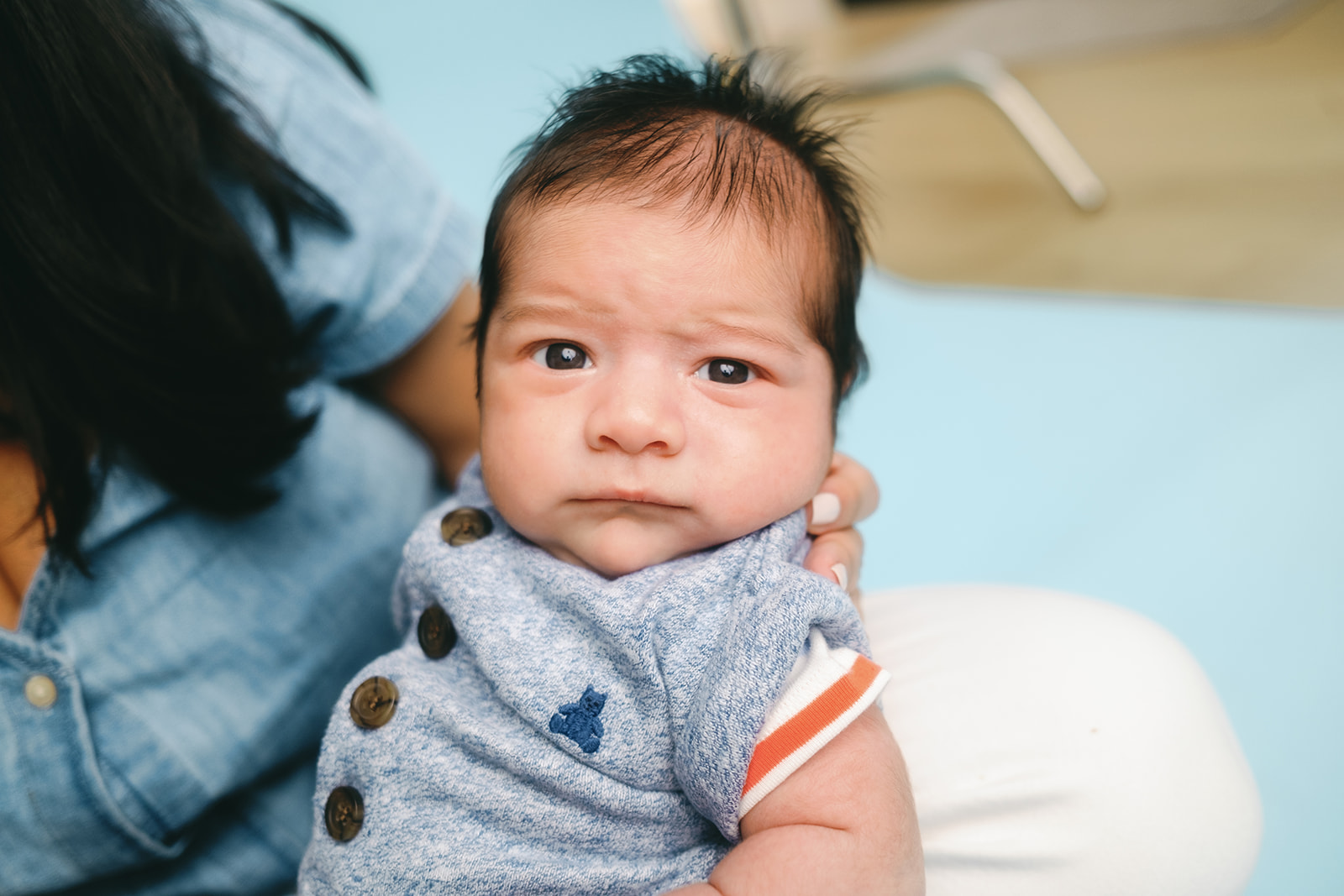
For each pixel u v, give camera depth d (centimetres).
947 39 238
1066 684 61
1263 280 177
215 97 68
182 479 65
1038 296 190
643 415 54
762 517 57
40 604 61
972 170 248
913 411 168
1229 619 120
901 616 71
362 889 54
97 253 59
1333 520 130
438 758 55
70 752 61
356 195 77
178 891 69
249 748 69
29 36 56
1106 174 225
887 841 49
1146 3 229
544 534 58
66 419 60
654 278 55
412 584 64
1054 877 55
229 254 65
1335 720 106
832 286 61
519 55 278
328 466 76
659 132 59
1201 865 55
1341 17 270
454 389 86
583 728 53
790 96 68
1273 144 220
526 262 58
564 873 53
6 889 63
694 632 54
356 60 88
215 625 68
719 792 50
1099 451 151
